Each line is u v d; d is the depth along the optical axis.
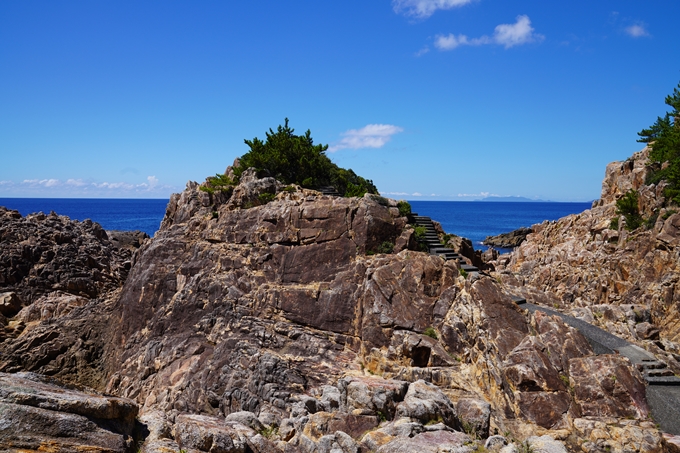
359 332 23.25
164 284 31.42
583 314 24.16
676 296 30.78
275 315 25.44
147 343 29.17
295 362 22.38
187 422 12.63
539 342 19.00
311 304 24.70
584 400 17.19
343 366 22.08
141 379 26.97
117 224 188.62
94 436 10.36
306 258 26.53
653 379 17.66
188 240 32.34
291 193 30.95
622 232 40.81
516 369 17.73
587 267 41.78
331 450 12.64
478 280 21.95
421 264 23.56
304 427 14.32
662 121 50.78
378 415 14.82
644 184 42.94
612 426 15.95
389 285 23.02
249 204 31.58
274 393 20.02
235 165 38.72
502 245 101.31
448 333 21.06
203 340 26.84
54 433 10.00
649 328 23.58
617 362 17.94
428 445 12.35
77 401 10.75
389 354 21.12
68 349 33.59
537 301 26.00
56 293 45.03
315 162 37.34
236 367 22.81
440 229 31.84
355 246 25.77
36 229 52.97
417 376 19.67
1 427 9.64
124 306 32.78
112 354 32.31
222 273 28.69
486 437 15.20
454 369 19.98
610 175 52.94
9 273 46.28
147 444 11.33
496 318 20.31
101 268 51.94
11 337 37.84
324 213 27.11
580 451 15.55
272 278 27.05
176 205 39.34
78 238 56.44
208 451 11.86
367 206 26.61
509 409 17.34
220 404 21.39
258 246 28.47
